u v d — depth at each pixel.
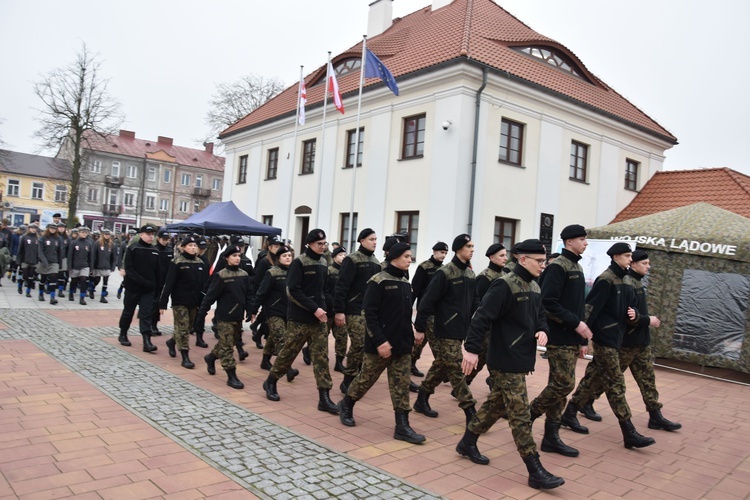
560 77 18.56
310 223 20.05
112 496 3.53
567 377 4.78
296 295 5.67
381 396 6.64
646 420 6.23
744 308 8.83
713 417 6.50
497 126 15.63
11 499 3.41
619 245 5.40
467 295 5.55
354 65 20.53
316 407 5.91
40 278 13.37
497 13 20.11
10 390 5.75
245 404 5.83
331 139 19.22
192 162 61.41
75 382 6.18
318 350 5.81
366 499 3.71
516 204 16.19
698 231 9.45
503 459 4.70
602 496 4.04
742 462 4.95
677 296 9.52
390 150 16.83
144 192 57.50
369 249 6.83
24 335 8.71
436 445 4.94
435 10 21.58
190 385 6.43
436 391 7.06
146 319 8.20
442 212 15.00
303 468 4.18
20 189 55.00
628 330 5.72
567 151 17.80
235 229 12.69
